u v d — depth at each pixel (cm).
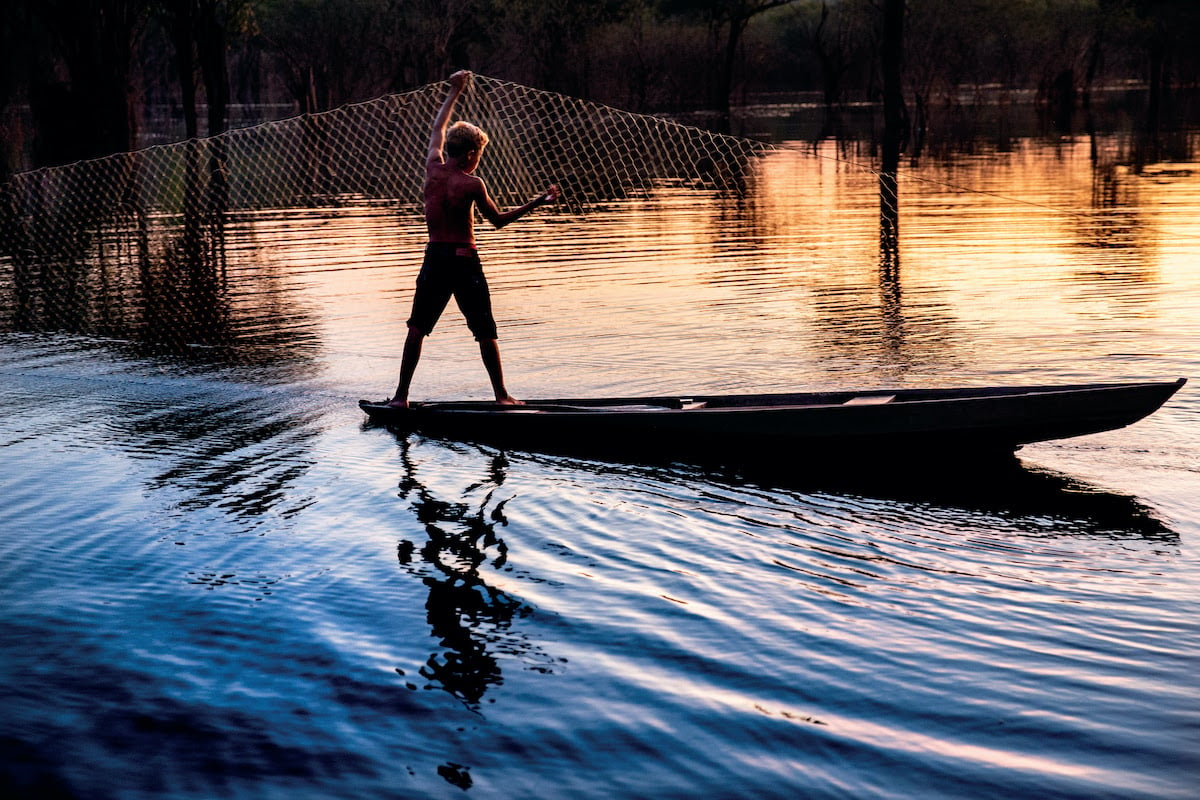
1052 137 3494
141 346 981
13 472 641
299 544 528
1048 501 567
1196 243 1415
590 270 1348
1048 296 1095
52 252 1611
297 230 1811
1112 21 5634
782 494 590
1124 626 425
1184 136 3403
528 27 5238
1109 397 607
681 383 805
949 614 440
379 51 5091
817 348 904
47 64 4244
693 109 5581
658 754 352
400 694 392
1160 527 526
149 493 603
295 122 4297
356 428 726
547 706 381
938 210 1859
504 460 657
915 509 561
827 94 5606
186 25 3575
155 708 386
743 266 1348
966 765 342
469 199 738
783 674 397
